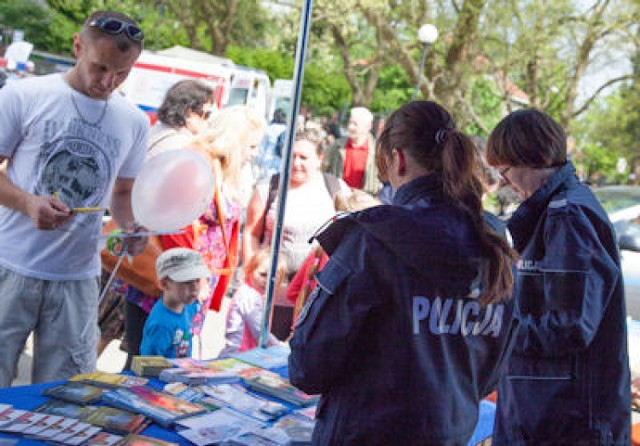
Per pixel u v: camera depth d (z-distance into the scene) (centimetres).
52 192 249
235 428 207
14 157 249
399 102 2306
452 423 156
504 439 209
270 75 2242
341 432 154
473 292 156
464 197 158
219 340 545
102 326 407
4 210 251
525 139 202
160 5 2262
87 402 210
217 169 378
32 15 2297
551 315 192
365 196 426
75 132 249
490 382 171
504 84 1758
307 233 411
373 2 1656
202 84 387
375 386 152
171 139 376
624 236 707
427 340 153
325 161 602
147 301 357
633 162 2033
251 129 393
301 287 403
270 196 431
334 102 2255
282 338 405
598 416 196
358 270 150
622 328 198
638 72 1770
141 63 802
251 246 432
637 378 340
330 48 2131
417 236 150
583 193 202
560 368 198
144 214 241
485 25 1659
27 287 250
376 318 153
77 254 257
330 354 151
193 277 322
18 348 254
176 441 196
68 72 254
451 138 158
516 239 207
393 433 151
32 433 183
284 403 237
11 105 242
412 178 163
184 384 237
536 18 1659
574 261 189
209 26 2105
